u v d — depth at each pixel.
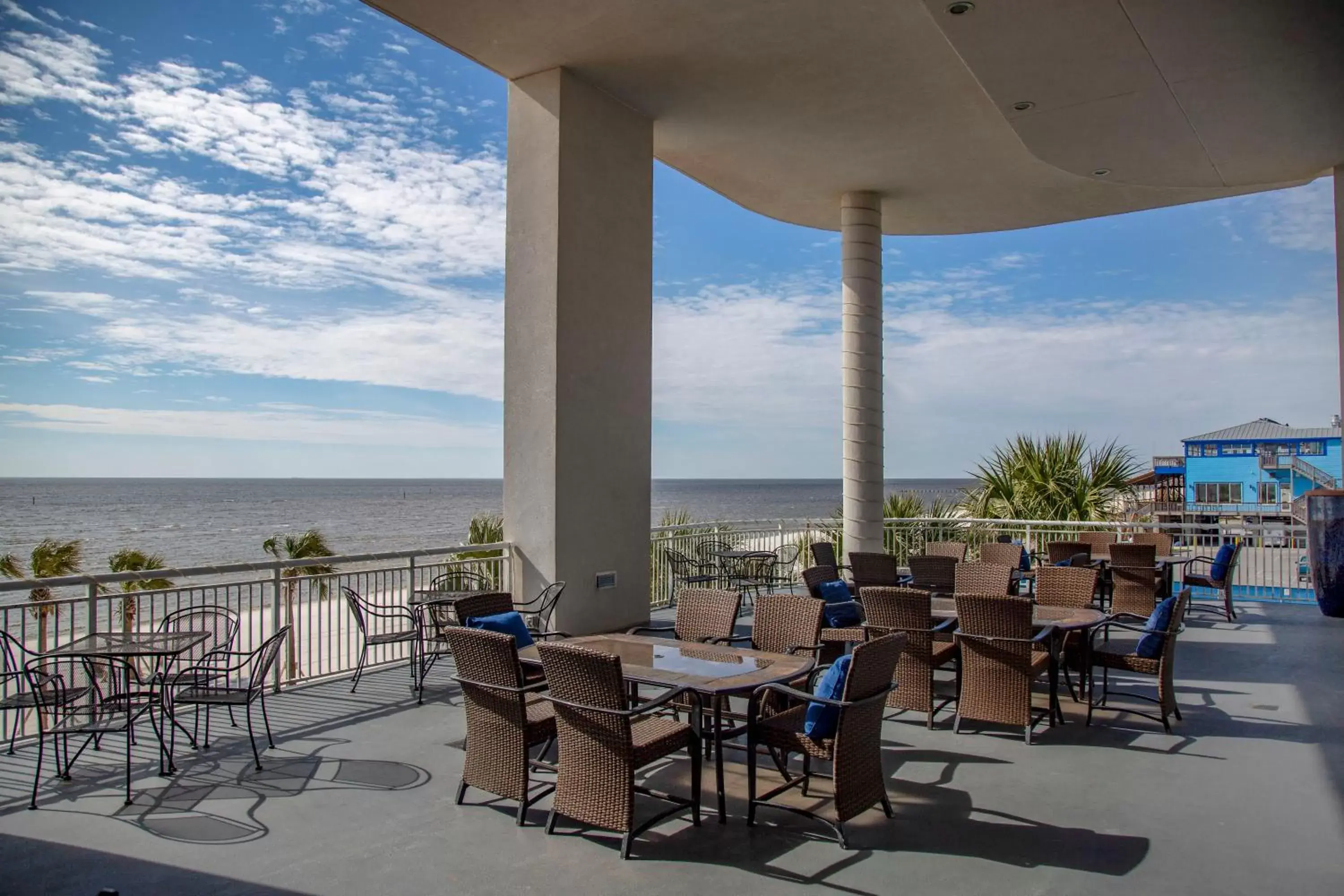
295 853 3.54
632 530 8.23
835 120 8.66
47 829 3.78
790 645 5.02
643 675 3.99
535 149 7.61
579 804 3.64
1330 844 3.63
